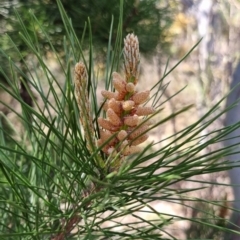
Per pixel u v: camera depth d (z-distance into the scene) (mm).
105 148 244
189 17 1978
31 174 317
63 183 251
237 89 763
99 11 568
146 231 271
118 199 259
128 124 236
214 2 1938
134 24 604
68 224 267
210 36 1938
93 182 256
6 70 551
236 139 733
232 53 1919
